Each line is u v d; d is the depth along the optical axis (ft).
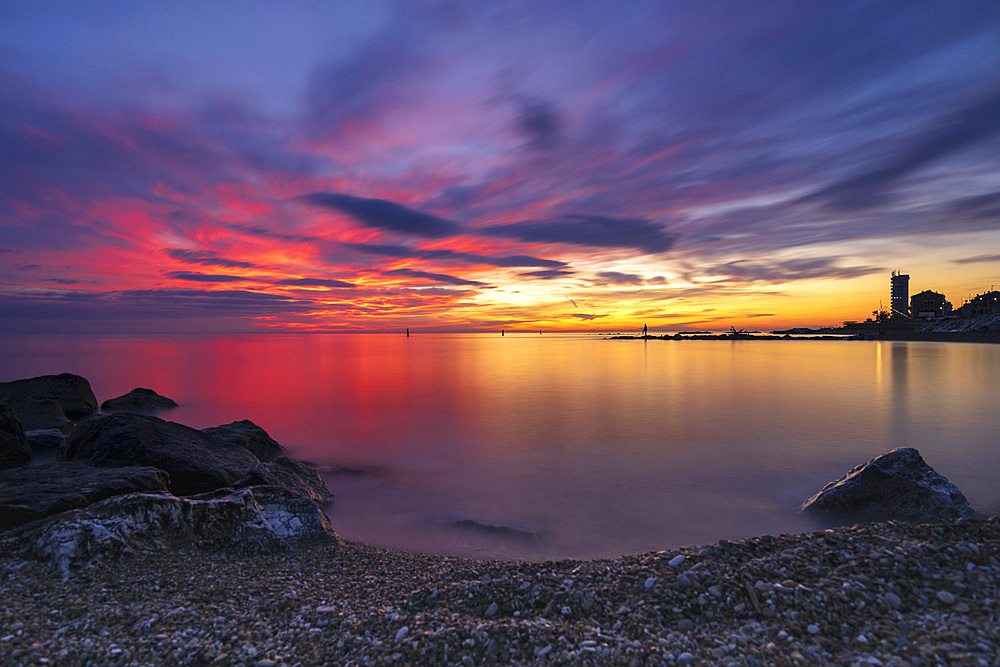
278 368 203.21
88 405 96.78
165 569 25.36
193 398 116.47
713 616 19.15
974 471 50.65
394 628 19.60
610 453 62.49
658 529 37.81
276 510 33.73
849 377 149.48
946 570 20.22
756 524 38.50
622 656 16.90
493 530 37.68
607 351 358.02
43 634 18.33
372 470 56.34
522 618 20.31
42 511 28.12
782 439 68.23
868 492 37.06
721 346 425.28
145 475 34.63
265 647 18.25
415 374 175.52
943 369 173.27
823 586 19.98
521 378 160.04
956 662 14.70
